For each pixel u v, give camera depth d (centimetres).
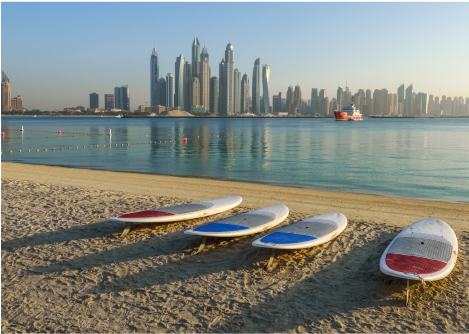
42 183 1422
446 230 729
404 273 547
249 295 564
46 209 1026
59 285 597
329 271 643
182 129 7812
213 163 2231
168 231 852
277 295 564
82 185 1395
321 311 521
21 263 679
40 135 5259
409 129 7950
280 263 678
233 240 796
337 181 1614
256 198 1207
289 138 4800
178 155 2698
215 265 672
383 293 568
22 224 895
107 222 912
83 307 533
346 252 723
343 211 1038
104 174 1722
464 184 1552
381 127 9312
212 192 1302
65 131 6469
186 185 1438
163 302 545
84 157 2566
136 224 900
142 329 480
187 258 703
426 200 1230
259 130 7438
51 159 2438
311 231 735
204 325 488
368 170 1938
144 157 2566
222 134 5825
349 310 524
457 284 591
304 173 1838
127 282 607
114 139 4503
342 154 2753
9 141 4053
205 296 562
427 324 488
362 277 619
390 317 505
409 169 1972
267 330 478
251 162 2275
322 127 9350
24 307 533
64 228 869
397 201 1183
